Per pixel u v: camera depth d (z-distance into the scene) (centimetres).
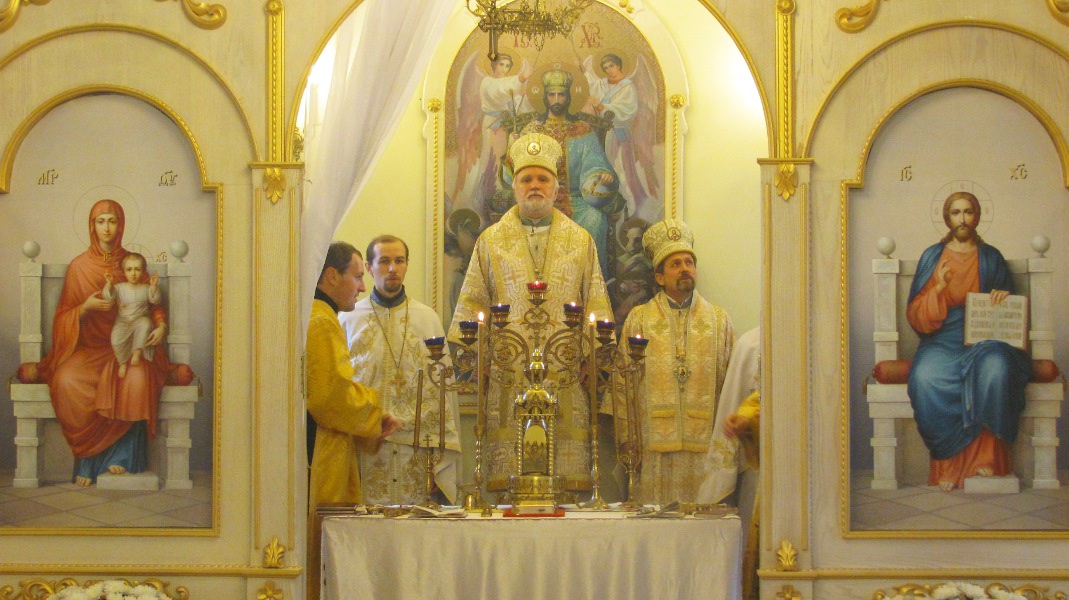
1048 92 696
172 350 700
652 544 684
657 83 916
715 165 912
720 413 833
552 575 682
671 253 865
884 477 691
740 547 692
